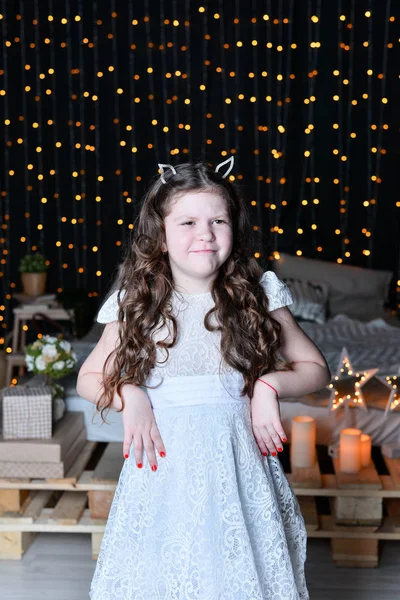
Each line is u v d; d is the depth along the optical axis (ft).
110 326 6.14
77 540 10.46
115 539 5.92
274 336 5.91
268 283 6.11
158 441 5.61
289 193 17.78
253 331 5.84
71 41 17.53
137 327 5.82
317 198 17.78
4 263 18.25
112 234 18.12
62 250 18.22
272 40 17.34
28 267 16.94
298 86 17.48
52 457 9.59
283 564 5.77
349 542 9.65
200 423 5.75
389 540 10.46
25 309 16.39
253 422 5.68
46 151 17.92
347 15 17.22
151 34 17.43
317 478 9.62
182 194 5.62
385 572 9.59
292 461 10.03
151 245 5.92
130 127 17.75
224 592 5.63
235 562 5.65
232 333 5.78
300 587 6.28
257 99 17.54
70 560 9.89
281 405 10.75
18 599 8.94
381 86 17.39
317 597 8.96
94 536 9.75
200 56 17.46
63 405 10.32
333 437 10.66
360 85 17.42
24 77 17.66
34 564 9.78
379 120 17.49
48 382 10.50
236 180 17.76
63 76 17.66
